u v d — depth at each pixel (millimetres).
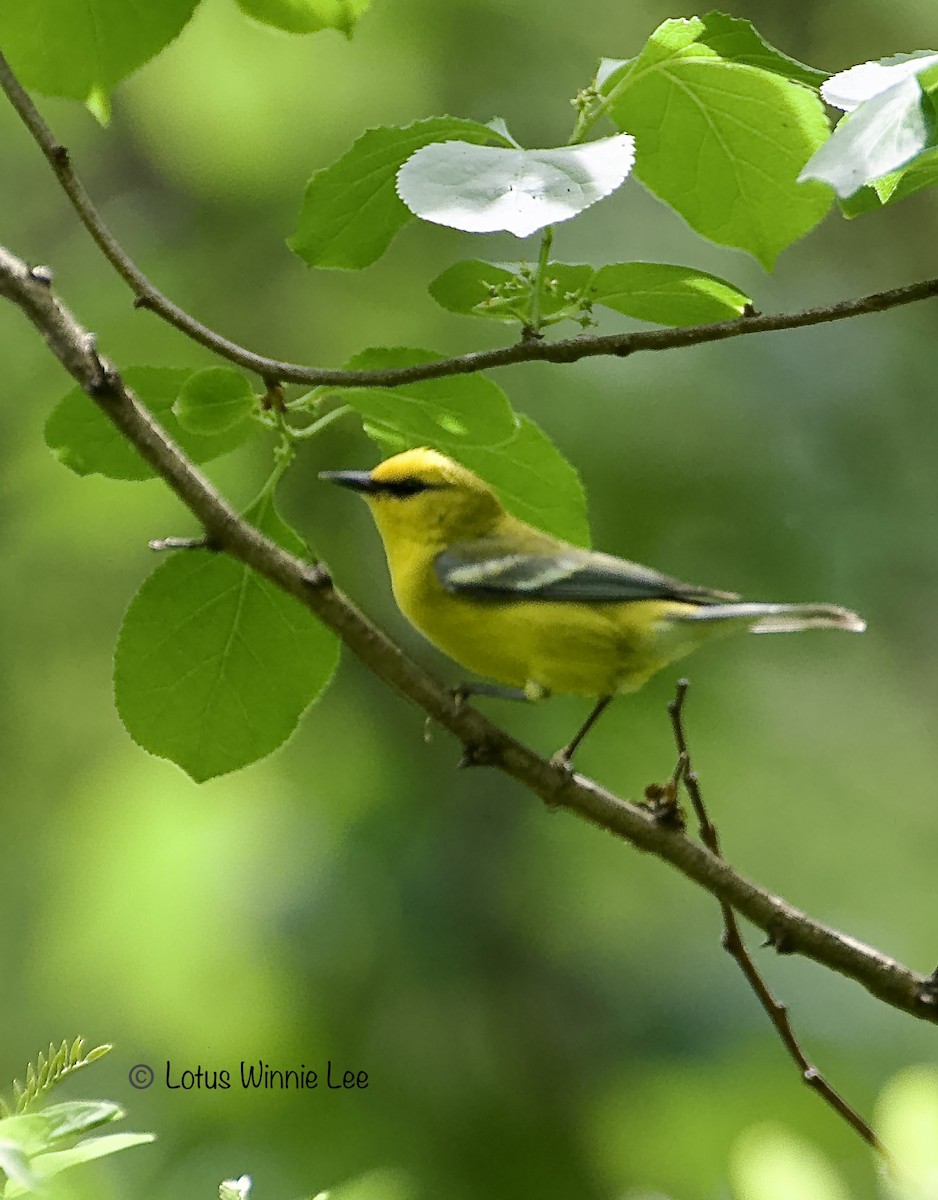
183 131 14734
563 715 12320
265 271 14375
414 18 14352
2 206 15203
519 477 6562
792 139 5746
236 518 5699
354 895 12625
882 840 14273
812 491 12961
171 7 5938
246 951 12531
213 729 6293
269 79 14461
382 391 5836
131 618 6133
